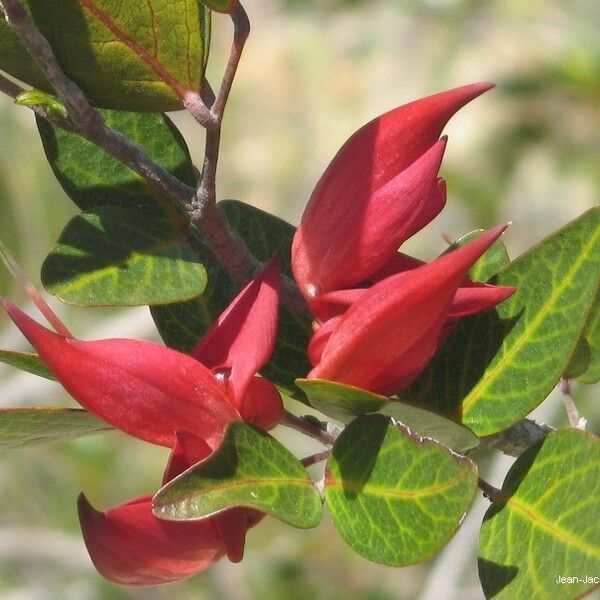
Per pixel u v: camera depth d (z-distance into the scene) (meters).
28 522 0.83
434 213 0.34
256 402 0.34
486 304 0.33
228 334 0.34
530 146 0.84
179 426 0.33
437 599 0.65
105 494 0.85
